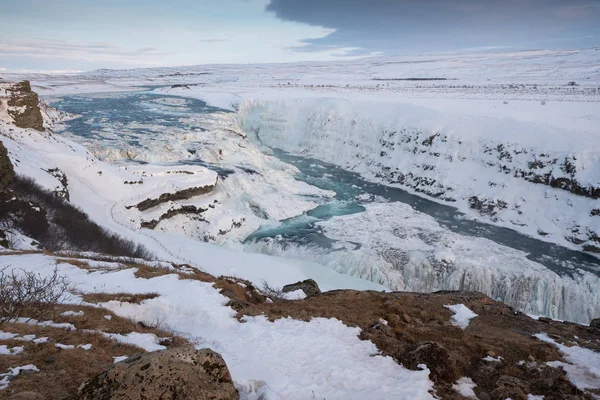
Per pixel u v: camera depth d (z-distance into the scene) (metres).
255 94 118.38
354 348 10.88
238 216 45.91
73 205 34.94
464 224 48.19
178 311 12.66
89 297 12.59
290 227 46.38
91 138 63.75
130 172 48.06
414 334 12.09
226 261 35.03
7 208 24.61
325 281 35.25
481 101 87.19
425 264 37.56
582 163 46.38
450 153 59.66
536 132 54.41
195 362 6.25
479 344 11.55
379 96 105.62
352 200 56.09
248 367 8.97
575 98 86.88
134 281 15.02
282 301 15.68
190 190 46.81
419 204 54.72
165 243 35.94
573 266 37.91
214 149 64.56
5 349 7.29
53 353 7.45
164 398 5.61
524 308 34.72
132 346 8.88
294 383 8.42
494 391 9.07
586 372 10.46
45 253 19.16
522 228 46.28
